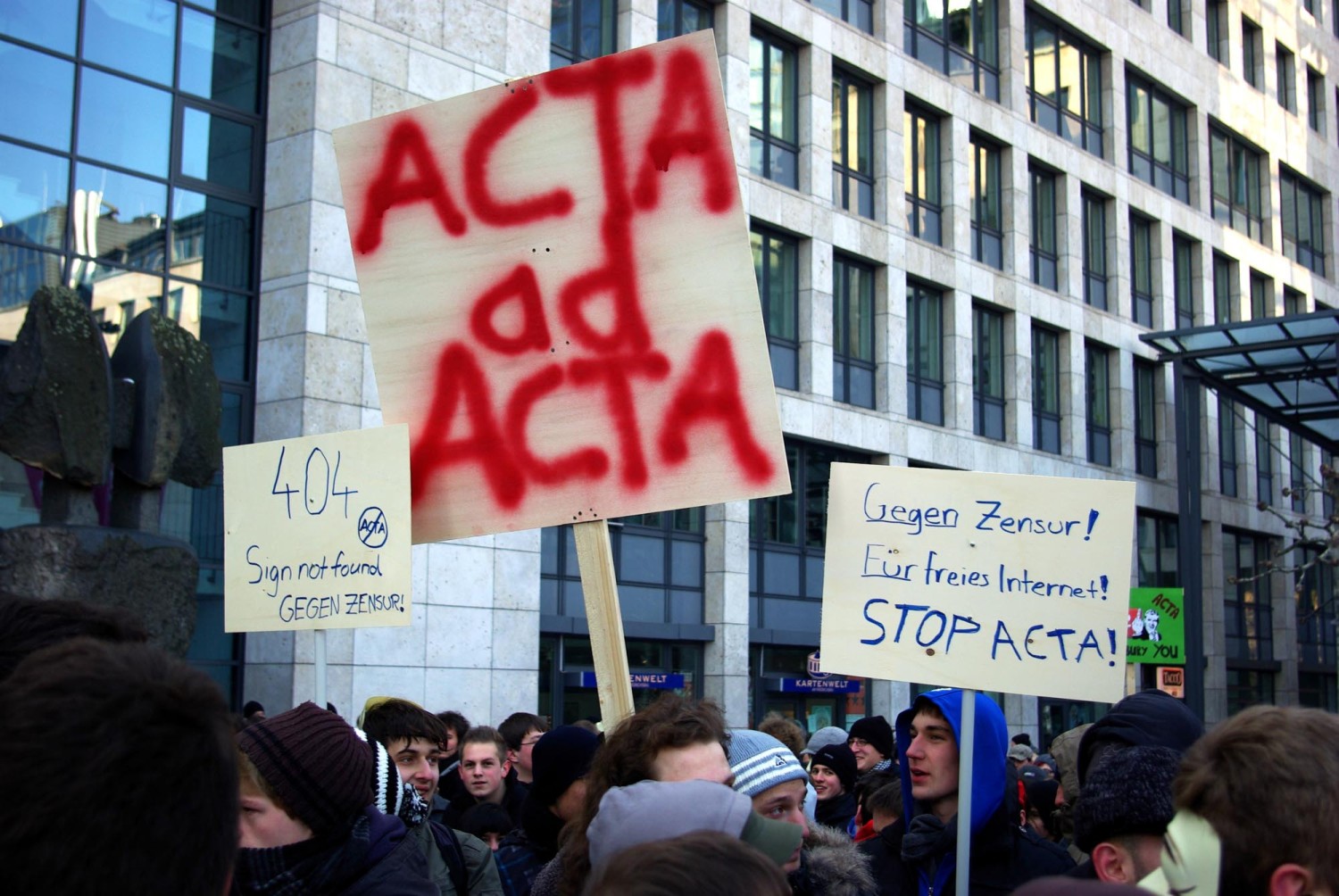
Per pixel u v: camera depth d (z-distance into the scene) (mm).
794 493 23172
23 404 7160
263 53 16344
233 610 5441
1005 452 26688
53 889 1590
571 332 5016
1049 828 6645
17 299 14031
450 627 15992
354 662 15039
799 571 23109
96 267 14688
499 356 5125
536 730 7836
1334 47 40812
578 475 4945
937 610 4656
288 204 15828
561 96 5086
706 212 4863
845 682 23609
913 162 25891
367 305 5340
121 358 7809
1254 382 29281
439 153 5281
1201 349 27969
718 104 4871
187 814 1692
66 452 7215
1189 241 33875
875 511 4793
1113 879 3139
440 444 5195
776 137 23203
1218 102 34938
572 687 19578
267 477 5438
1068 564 4582
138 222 15125
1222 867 2195
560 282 5047
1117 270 30609
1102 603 4535
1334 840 2119
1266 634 35344
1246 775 2195
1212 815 2215
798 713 23141
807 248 23219
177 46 15609
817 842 3941
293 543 5340
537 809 4723
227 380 15656
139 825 1642
